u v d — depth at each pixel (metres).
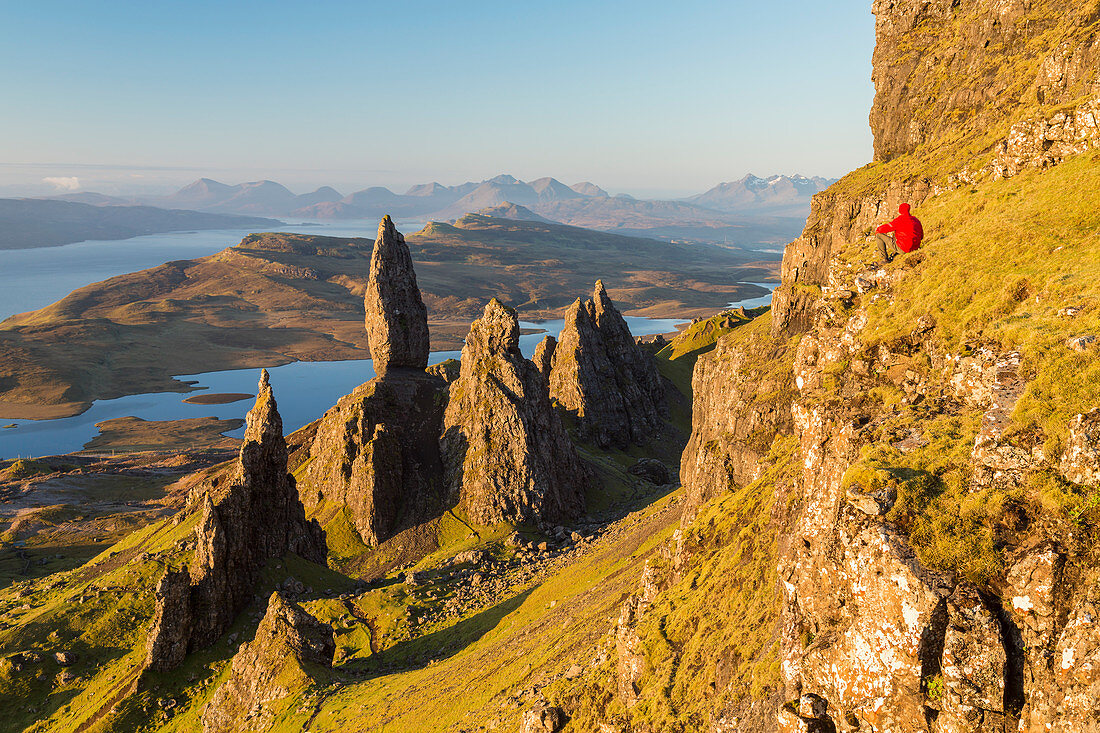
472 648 105.19
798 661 23.72
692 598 47.00
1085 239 28.25
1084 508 16.64
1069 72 61.56
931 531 18.69
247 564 126.19
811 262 111.31
